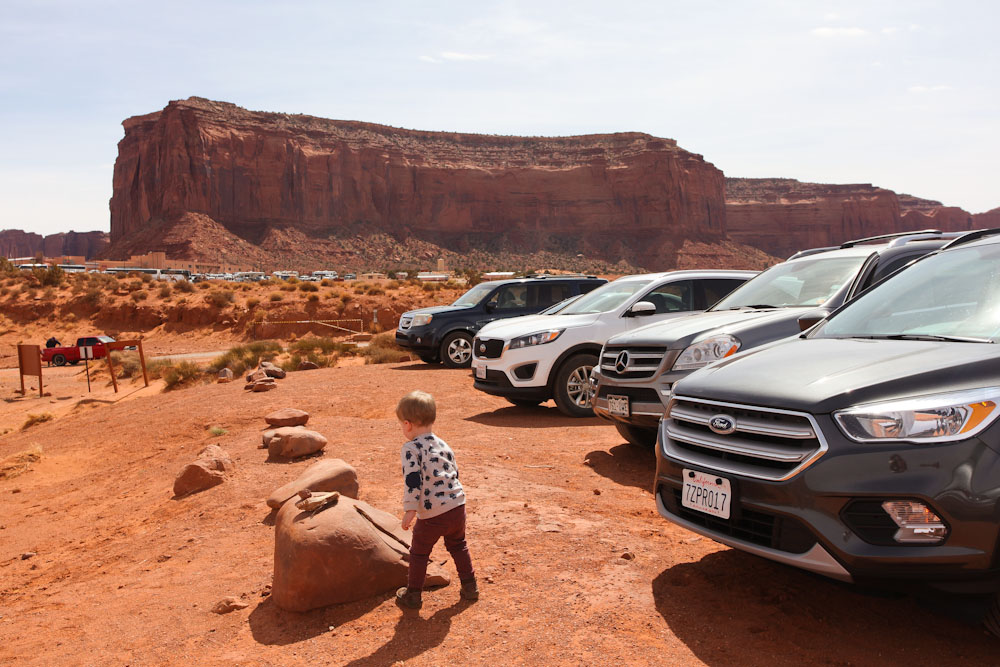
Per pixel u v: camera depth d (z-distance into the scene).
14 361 37.66
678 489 3.65
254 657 3.26
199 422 11.28
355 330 44.75
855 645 3.05
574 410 9.16
